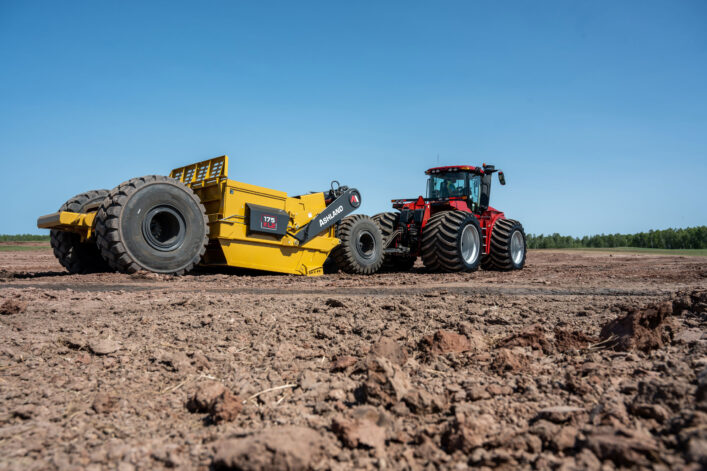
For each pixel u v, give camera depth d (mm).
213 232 7699
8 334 3135
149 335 3182
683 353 2404
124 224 6715
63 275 7457
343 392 2064
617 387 1985
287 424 1771
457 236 9406
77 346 2828
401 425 1726
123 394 2148
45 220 7258
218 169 7797
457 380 2199
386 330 3203
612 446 1389
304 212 8742
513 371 2297
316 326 3432
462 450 1520
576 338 2811
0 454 1572
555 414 1693
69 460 1540
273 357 2697
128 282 6316
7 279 6723
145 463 1520
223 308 4223
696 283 6031
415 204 10680
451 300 4656
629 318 2770
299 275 8688
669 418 1607
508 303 4422
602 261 14555
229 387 2211
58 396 2107
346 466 1450
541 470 1388
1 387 2199
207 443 1648
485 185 11109
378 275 9188
